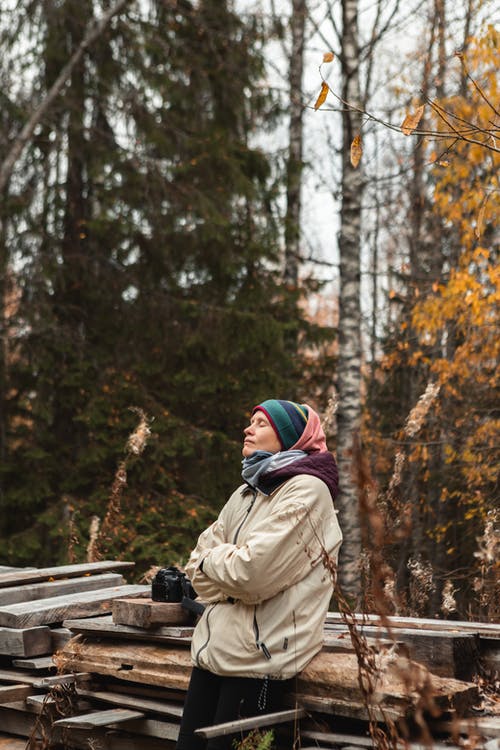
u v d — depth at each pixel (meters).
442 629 3.36
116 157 11.09
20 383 11.12
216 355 11.27
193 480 11.19
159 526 10.36
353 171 9.84
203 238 11.02
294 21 12.27
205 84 11.62
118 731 3.42
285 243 12.15
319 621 2.85
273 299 12.23
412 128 3.75
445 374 9.20
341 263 9.86
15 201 10.94
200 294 11.81
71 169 11.81
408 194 14.55
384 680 2.78
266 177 12.17
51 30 10.91
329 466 2.90
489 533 4.42
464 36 9.95
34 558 10.41
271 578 2.72
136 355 11.45
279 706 2.87
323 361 14.18
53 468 10.86
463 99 8.30
